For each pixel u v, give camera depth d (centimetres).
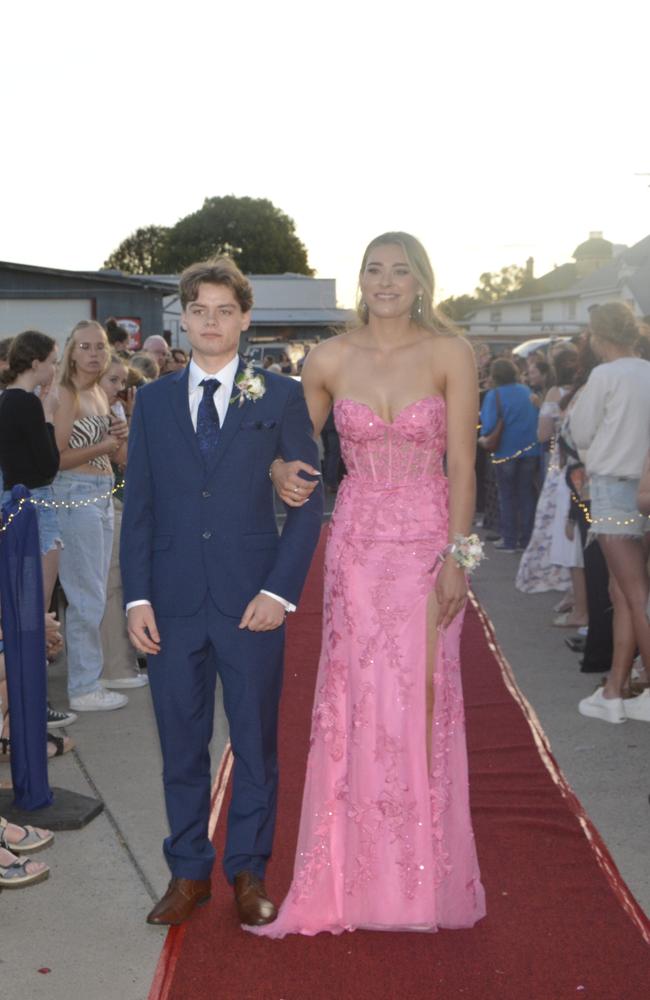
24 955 339
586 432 529
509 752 511
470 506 352
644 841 418
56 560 522
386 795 345
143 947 343
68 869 397
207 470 341
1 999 314
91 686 575
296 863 355
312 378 370
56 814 432
